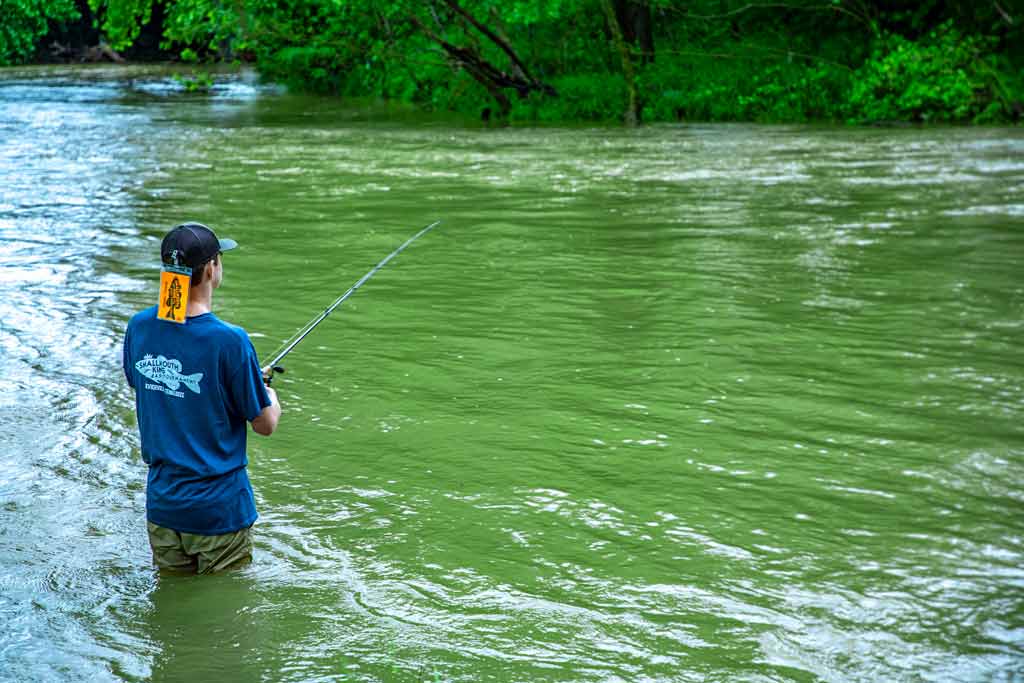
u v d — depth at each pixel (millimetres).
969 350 6855
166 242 3678
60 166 16016
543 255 9664
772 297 8172
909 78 23609
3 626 3578
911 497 4719
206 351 3705
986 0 25547
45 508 4492
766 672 3373
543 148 18562
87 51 50000
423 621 3654
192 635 3535
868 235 10555
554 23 27344
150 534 3900
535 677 3322
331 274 8883
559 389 6117
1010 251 9781
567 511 4555
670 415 5711
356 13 24797
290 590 3840
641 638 3566
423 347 6898
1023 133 20562
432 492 4730
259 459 5078
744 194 13266
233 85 35969
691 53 27281
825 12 28500
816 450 5242
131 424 5480
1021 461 5109
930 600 3840
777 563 4113
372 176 14945
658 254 9703
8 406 5703
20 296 8016
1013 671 3391
